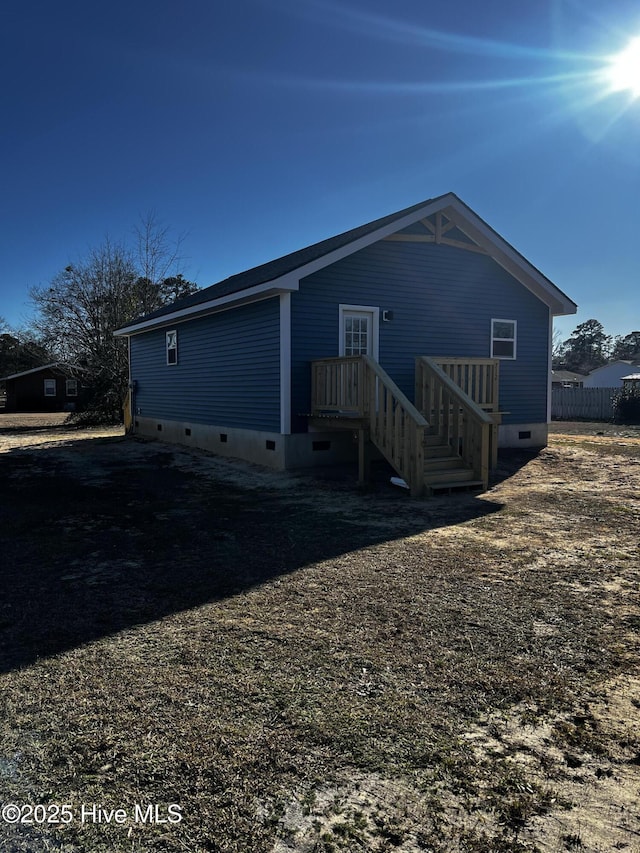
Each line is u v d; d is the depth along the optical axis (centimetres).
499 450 1182
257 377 1038
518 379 1248
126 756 217
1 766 212
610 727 236
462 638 321
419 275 1095
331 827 180
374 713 246
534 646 311
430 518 616
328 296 992
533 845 172
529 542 516
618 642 315
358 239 962
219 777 204
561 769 209
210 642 318
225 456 1163
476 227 1112
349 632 329
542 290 1244
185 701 256
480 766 210
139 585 413
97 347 2456
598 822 182
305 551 495
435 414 898
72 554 497
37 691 266
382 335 1056
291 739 227
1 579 430
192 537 550
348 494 762
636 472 891
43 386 3731
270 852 170
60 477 950
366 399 816
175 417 1439
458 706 252
